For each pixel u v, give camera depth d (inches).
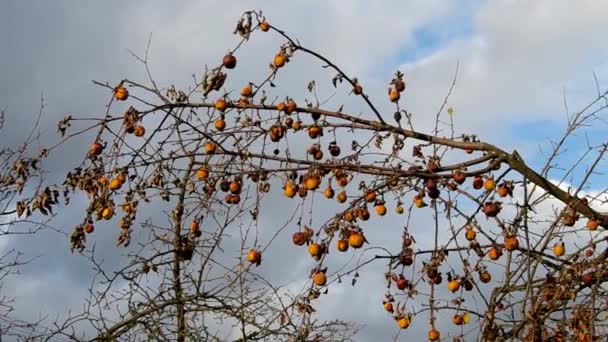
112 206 194.2
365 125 204.4
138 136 198.2
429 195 194.5
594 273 190.1
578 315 179.3
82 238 195.5
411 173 193.9
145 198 202.2
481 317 188.7
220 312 300.2
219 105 196.9
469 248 190.1
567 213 192.5
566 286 184.9
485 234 190.5
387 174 195.0
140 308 310.2
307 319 269.0
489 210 189.2
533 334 177.9
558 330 184.5
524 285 196.7
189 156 199.6
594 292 175.3
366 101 202.7
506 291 188.4
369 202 193.0
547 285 187.5
